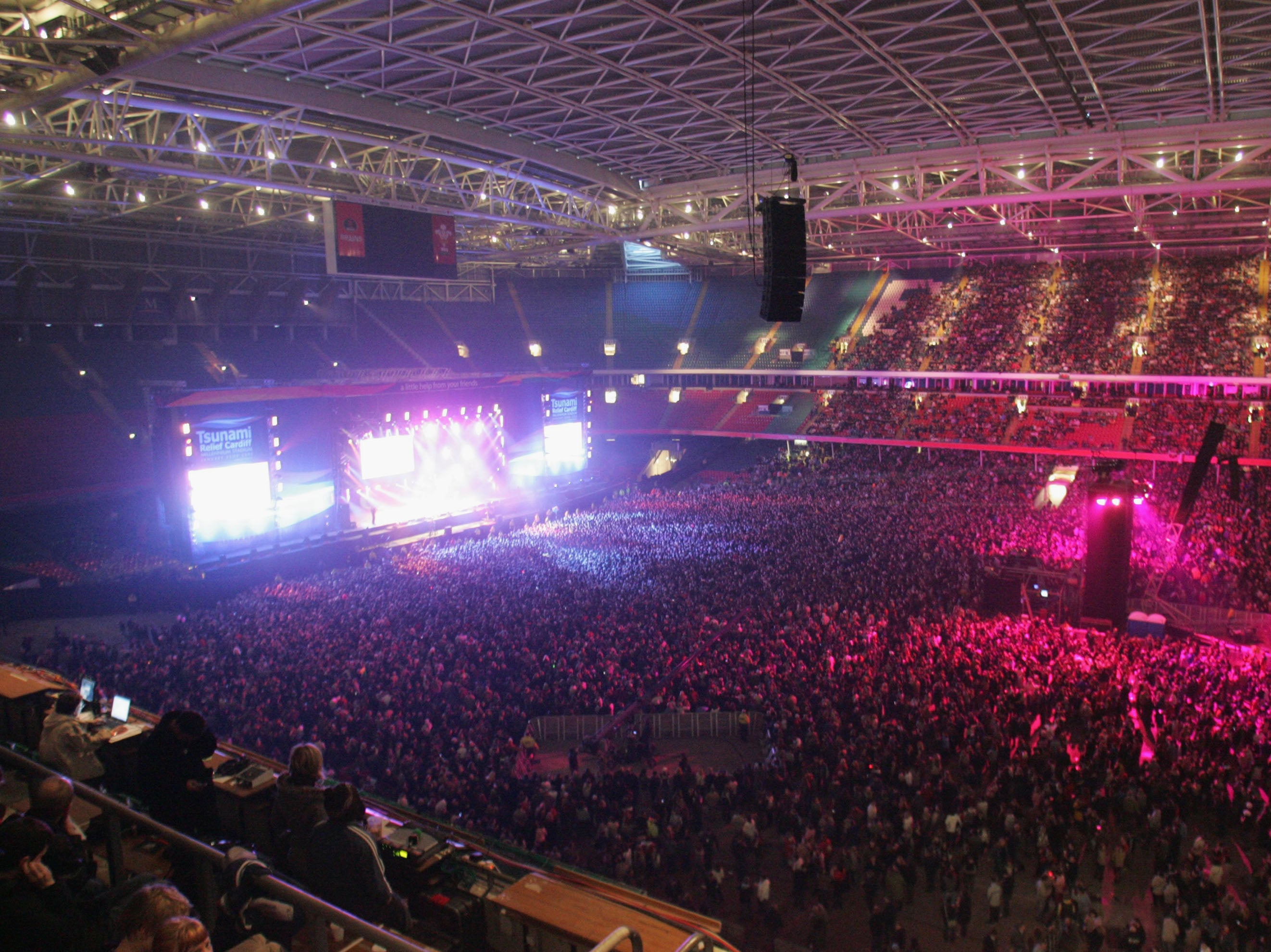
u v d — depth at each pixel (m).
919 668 27.44
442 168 47.66
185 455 44.25
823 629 32.16
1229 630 34.22
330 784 8.41
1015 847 18.34
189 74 29.09
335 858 5.64
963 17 27.31
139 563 46.81
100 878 7.07
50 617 39.59
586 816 20.06
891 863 17.78
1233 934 15.20
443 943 7.27
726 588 37.72
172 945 3.69
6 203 45.72
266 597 39.34
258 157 35.62
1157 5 26.11
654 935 6.75
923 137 43.22
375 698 25.55
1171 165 46.56
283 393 48.03
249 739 22.77
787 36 30.19
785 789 21.19
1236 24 27.36
